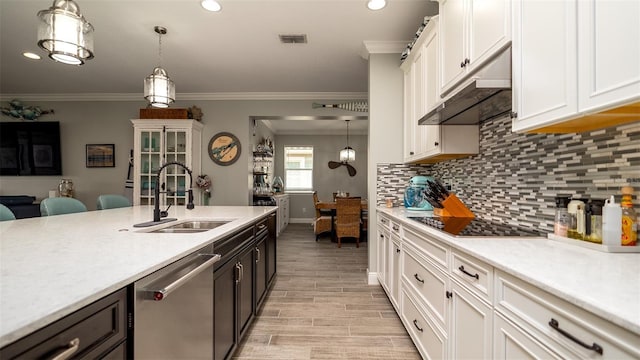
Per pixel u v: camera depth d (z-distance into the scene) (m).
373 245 3.17
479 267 1.07
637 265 0.88
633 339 0.54
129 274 0.79
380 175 3.17
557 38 1.02
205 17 2.57
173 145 4.53
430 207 2.67
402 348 1.92
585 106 0.91
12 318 0.53
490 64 1.32
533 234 1.41
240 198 4.74
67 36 1.67
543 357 0.76
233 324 1.72
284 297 2.79
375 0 2.32
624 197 1.06
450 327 1.31
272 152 7.38
